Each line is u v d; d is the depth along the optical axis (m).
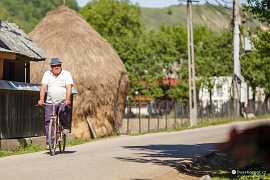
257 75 129.25
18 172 19.69
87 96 53.62
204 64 134.38
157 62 133.50
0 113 35.56
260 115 129.00
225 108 105.12
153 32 146.88
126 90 59.91
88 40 57.00
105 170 20.56
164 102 78.56
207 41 139.38
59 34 56.38
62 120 27.75
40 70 53.59
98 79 54.69
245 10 28.20
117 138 49.75
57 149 31.12
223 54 136.75
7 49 37.12
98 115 54.44
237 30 100.75
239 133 3.74
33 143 39.62
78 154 28.17
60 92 26.94
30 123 40.31
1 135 35.56
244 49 107.06
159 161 25.03
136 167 21.95
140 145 37.62
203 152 31.22
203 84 133.38
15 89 36.50
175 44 141.25
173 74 146.75
